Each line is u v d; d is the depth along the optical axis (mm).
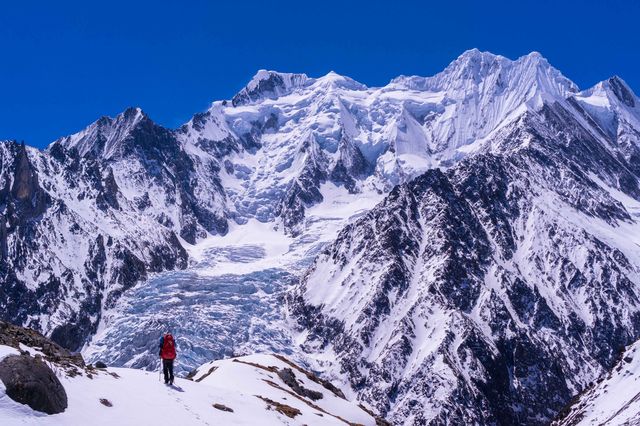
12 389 41594
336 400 107500
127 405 49250
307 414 70625
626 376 162375
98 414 45875
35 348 52156
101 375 54000
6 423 39750
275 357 116750
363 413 106375
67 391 46625
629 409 142250
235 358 113500
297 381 106500
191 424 50281
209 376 94438
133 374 59500
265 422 58281
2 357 42781
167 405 52281
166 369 58812
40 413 42156
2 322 54312
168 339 59188
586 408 162375
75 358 55656
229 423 54000
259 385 88875
